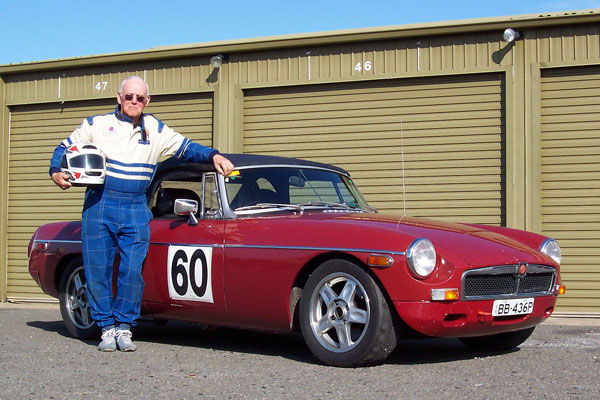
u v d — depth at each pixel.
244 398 3.59
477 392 3.72
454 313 4.26
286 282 4.64
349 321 4.38
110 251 5.24
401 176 8.93
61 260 6.04
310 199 5.52
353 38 9.02
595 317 8.17
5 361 4.67
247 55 9.63
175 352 5.06
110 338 5.14
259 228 4.88
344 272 4.40
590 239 8.26
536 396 3.63
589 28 8.34
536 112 8.42
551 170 8.41
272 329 4.82
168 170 5.70
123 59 10.14
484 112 8.65
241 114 9.63
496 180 8.56
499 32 8.59
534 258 4.70
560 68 8.44
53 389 3.81
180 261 5.22
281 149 9.49
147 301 5.48
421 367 4.44
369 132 9.09
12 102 10.93
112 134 5.15
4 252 10.84
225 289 4.95
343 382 3.96
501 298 4.45
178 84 10.00
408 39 8.93
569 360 4.75
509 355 5.00
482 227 5.33
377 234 4.35
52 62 10.54
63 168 5.05
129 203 5.21
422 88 8.90
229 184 5.25
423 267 4.18
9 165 10.93
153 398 3.60
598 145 8.29
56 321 7.45
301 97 9.42
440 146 8.79
